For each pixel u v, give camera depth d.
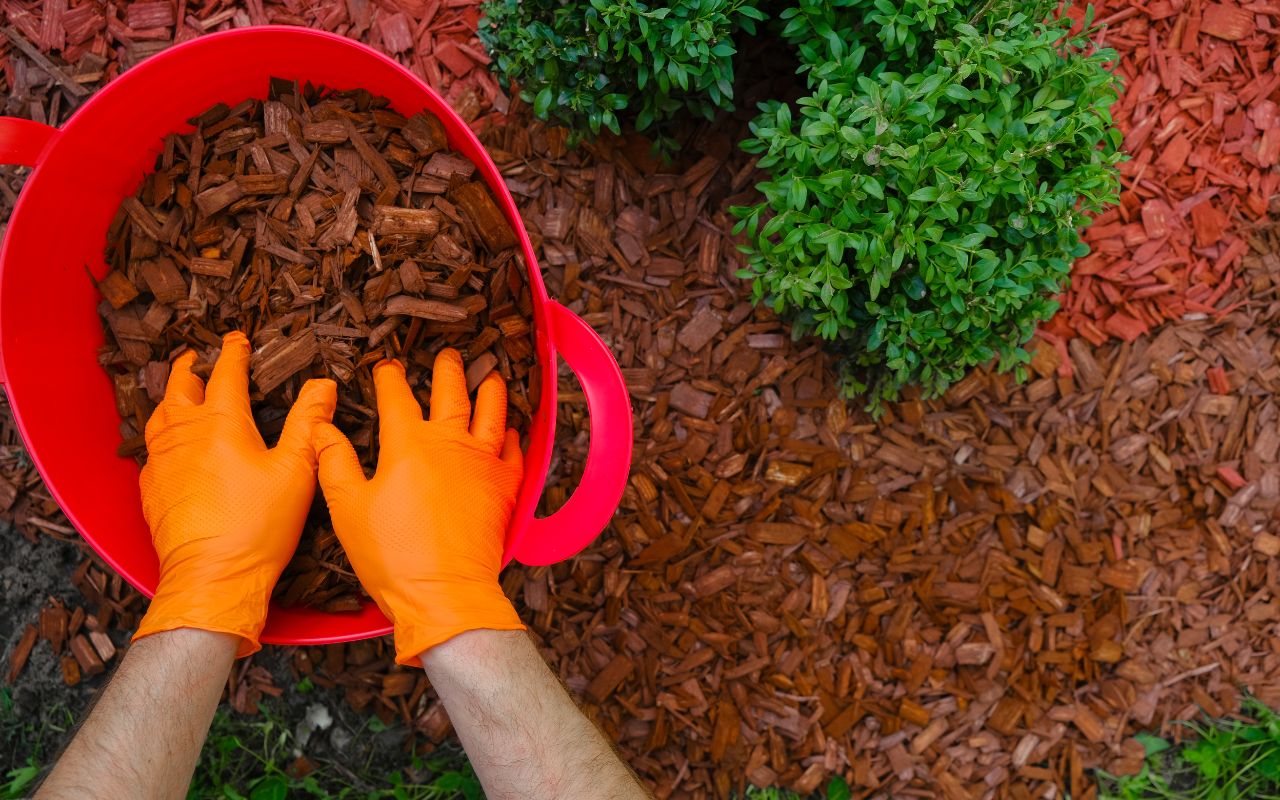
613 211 1.96
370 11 1.89
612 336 1.98
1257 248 2.12
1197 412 2.15
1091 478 2.14
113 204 1.50
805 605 2.09
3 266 1.28
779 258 1.62
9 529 1.84
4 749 1.85
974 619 2.13
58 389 1.39
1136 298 2.11
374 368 1.44
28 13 1.82
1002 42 1.42
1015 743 2.16
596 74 1.59
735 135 1.95
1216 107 2.07
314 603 1.45
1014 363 1.87
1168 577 2.18
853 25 1.54
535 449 1.50
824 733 2.10
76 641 1.86
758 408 2.04
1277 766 2.13
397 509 1.27
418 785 1.99
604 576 2.01
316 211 1.47
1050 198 1.53
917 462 2.09
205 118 1.50
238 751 1.92
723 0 1.47
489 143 1.91
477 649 1.19
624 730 2.05
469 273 1.45
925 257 1.51
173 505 1.31
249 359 1.43
